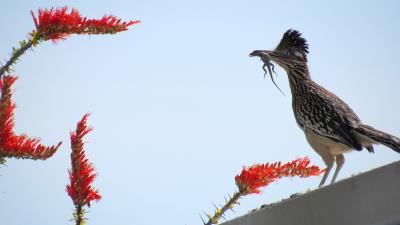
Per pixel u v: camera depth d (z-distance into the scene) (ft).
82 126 21.09
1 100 20.12
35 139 20.30
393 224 17.13
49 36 21.22
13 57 20.97
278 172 22.36
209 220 22.35
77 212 20.77
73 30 21.18
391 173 17.53
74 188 20.68
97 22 21.39
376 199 17.78
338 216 18.76
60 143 20.45
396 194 17.29
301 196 20.26
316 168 22.76
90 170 21.06
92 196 20.89
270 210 21.43
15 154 19.81
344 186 18.83
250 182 22.06
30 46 21.18
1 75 20.68
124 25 21.35
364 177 18.29
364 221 17.95
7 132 19.83
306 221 19.89
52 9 21.49
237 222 23.07
